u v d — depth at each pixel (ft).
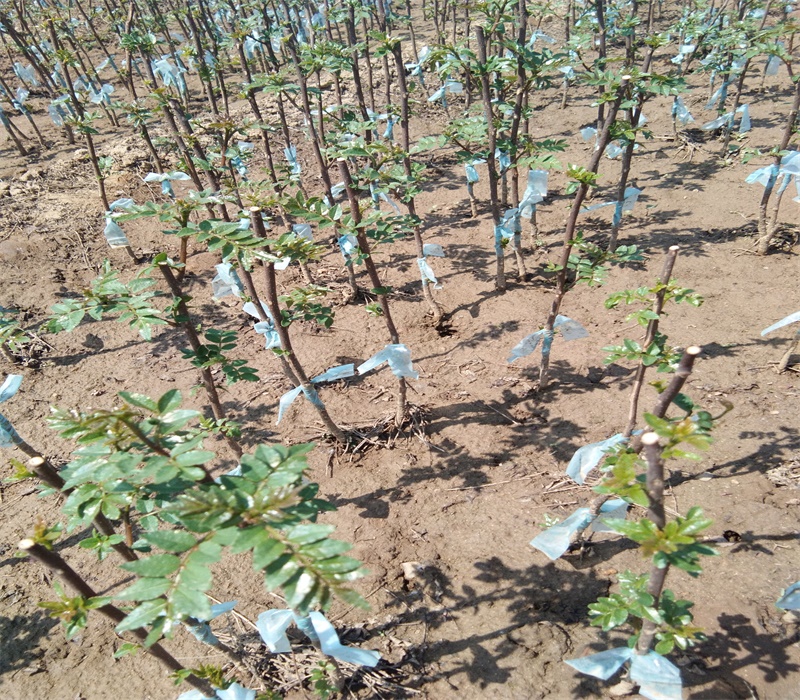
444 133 13.79
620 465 4.93
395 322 16.15
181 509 4.02
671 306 15.48
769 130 23.68
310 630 7.08
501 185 21.56
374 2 27.73
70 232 20.01
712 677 8.07
